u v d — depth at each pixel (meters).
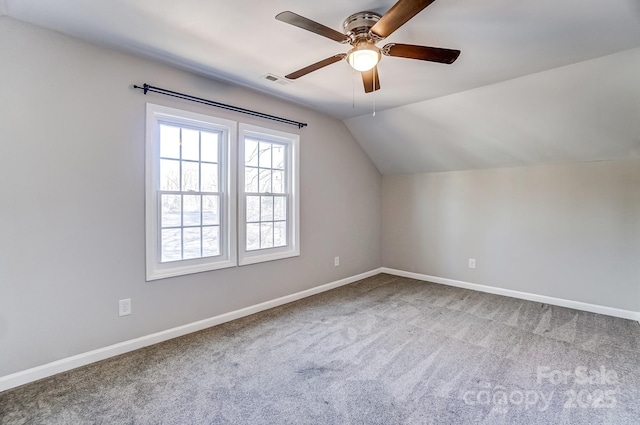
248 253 3.20
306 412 1.71
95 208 2.22
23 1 1.72
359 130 4.29
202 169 2.86
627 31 1.98
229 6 1.75
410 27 1.95
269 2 1.71
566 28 1.95
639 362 2.21
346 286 4.25
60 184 2.08
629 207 3.08
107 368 2.13
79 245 2.16
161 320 2.56
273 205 3.47
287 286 3.57
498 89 2.92
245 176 3.17
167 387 1.92
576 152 3.24
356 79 2.81
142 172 2.44
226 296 2.99
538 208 3.61
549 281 3.55
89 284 2.20
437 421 1.64
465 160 3.99
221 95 2.90
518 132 3.29
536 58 2.37
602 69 2.42
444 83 2.87
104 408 1.73
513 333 2.71
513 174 3.79
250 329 2.80
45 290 2.03
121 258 2.35
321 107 3.65
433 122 3.63
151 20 1.90
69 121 2.11
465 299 3.68
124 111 2.34
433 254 4.50
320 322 2.96
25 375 1.95
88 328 2.20
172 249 2.66
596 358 2.27
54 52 2.04
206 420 1.64
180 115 2.62
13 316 1.92
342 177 4.29
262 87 3.02
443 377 2.04
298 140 3.62
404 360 2.26
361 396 1.84
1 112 1.87
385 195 5.01
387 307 3.39
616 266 3.15
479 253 4.07
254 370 2.12
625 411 1.71
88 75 2.17
